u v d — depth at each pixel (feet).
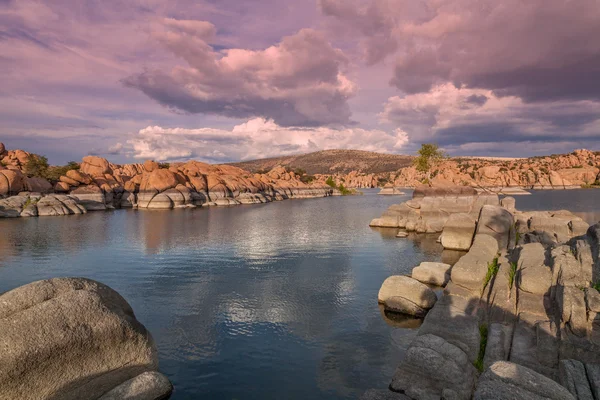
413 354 31.89
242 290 64.34
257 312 53.36
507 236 84.48
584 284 37.35
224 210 249.34
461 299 44.14
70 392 27.81
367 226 153.07
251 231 140.87
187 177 310.65
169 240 120.67
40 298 29.04
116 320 30.60
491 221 86.43
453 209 138.00
